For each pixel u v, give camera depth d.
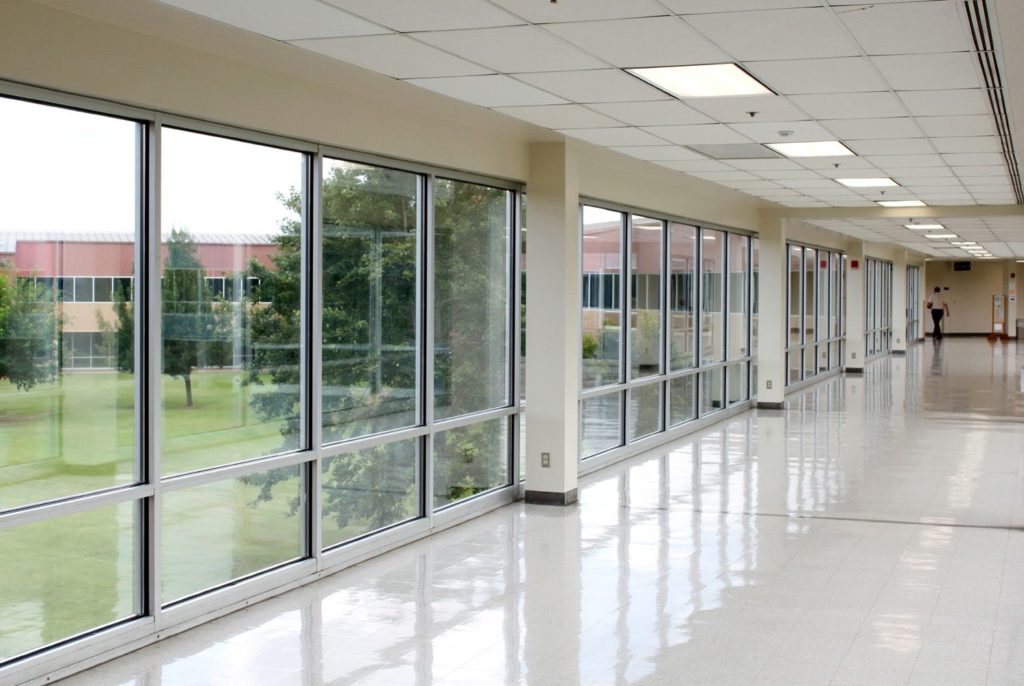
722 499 9.95
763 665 5.43
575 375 9.92
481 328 9.46
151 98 5.52
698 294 15.34
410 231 8.33
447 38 5.35
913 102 6.98
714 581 7.06
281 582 6.81
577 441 10.36
